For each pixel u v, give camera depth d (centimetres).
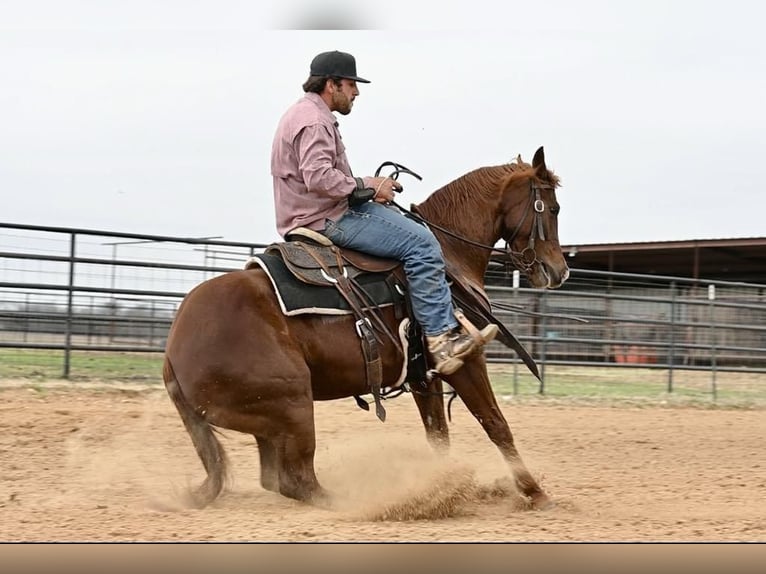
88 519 720
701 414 1688
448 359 789
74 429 1173
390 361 792
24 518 719
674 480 998
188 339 734
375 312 784
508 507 825
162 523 709
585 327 2091
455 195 893
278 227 812
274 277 754
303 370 741
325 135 781
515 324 1867
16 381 1516
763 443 1323
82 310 1555
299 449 743
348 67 806
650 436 1355
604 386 2081
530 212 905
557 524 754
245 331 730
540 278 912
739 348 1989
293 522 720
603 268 3578
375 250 794
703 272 3728
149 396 1483
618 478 1005
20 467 942
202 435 766
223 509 775
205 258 1623
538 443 1252
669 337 2056
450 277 830
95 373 1631
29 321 1605
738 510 834
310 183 775
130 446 1095
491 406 818
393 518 752
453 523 749
